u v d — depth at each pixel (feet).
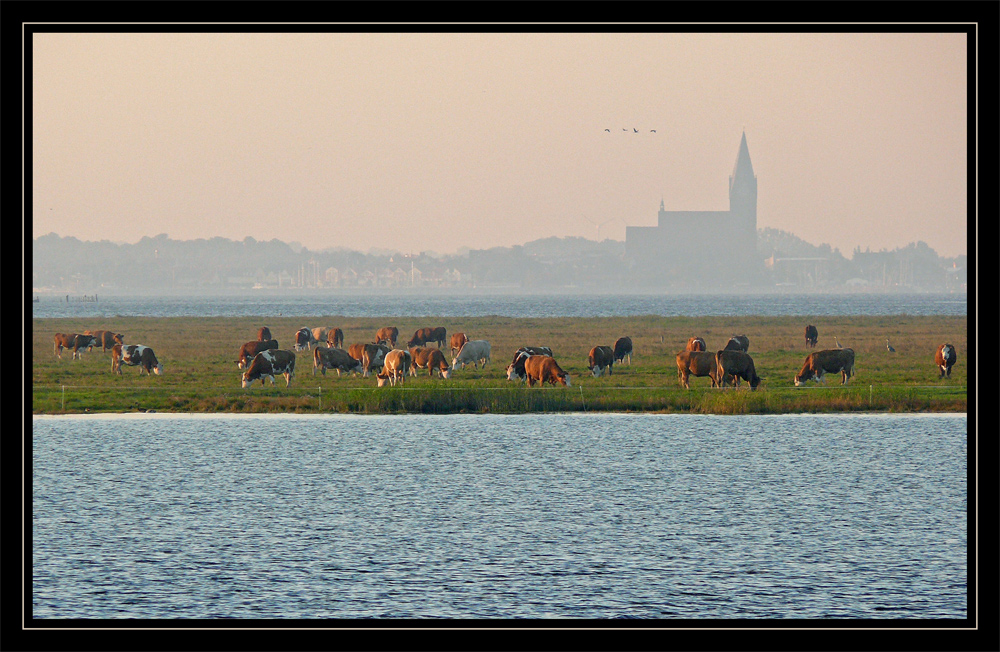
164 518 66.39
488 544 60.18
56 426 104.17
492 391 116.88
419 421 107.76
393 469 82.17
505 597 50.65
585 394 117.50
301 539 61.26
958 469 81.76
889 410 114.01
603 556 57.62
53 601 49.70
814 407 114.32
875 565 55.98
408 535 62.13
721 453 88.94
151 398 120.06
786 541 60.64
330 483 77.10
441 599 50.29
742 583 52.95
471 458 86.89
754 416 110.83
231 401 117.91
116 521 65.51
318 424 105.91
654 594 51.13
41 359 180.75
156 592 51.31
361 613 48.29
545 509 68.80
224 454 88.53
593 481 77.46
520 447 92.27
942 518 66.13
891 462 84.58
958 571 54.90
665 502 70.95
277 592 51.44
